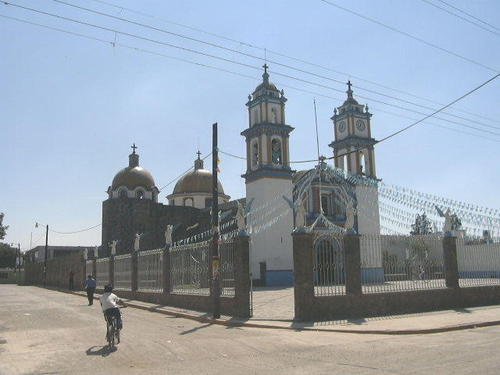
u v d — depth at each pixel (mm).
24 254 101312
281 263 42312
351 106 50500
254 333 14812
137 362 10477
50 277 59344
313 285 17141
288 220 43250
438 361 9727
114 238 57250
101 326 16719
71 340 13578
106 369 9797
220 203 65188
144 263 28016
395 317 17703
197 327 16500
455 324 15398
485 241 23094
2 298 33719
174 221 59750
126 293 29703
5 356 11281
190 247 22594
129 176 61219
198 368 9758
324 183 43250
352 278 18031
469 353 10516
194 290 22031
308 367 9602
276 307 21516
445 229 21281
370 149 50031
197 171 65875
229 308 19047
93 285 26969
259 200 44438
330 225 19094
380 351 11203
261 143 45656
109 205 58406
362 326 15531
